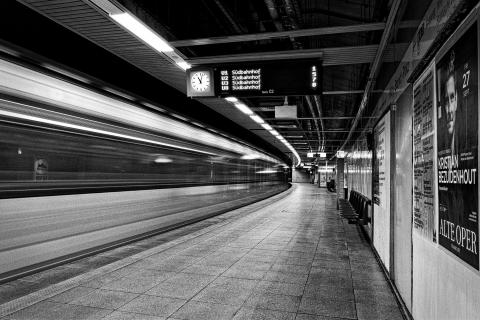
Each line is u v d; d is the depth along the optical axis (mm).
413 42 3553
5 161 4445
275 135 17594
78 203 5680
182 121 9977
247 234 8562
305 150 32469
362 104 8906
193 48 7227
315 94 5738
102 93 6375
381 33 5117
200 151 11305
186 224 9953
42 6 4336
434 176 2463
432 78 2533
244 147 17297
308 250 6812
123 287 4562
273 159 28047
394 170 4410
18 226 4602
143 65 6781
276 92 5840
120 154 6867
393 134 4461
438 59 2375
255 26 7371
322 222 10867
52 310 3793
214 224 10266
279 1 5480
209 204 12117
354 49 5520
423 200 2807
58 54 5664
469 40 1772
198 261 5910
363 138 9922
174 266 5582
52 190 5152
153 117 8289
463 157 1853
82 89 5848
